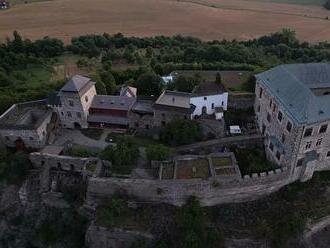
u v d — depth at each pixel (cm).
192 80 10362
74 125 9631
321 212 7400
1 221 8369
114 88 11125
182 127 8488
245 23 18400
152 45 15900
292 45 15425
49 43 15312
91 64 14262
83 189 8100
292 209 7469
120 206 7562
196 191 7481
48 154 8394
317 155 7581
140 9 19900
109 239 7538
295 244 7181
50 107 9400
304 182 7881
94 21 18475
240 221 7438
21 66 13950
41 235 8050
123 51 15238
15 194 8456
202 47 14488
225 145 8538
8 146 9056
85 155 8381
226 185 7412
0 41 16288
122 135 9044
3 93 11106
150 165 8062
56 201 8212
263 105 8531
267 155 8300
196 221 7238
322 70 8131
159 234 7300
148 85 10675
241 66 12281
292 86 7519
